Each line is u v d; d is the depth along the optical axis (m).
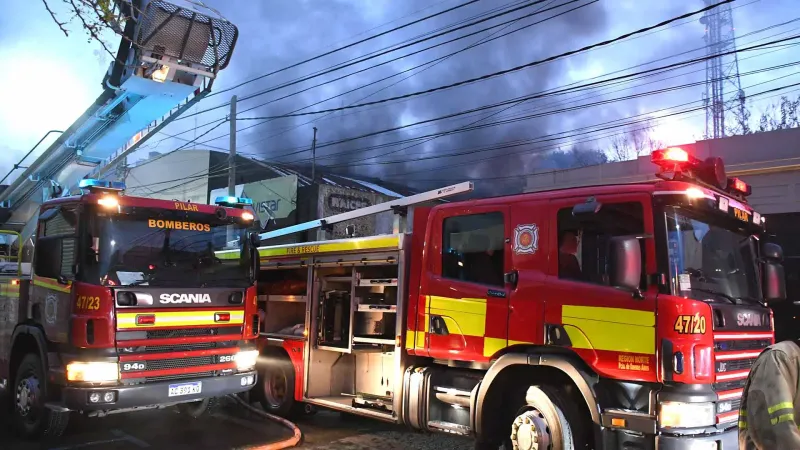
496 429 5.79
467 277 6.20
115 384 6.27
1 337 7.86
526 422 5.43
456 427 6.09
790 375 2.68
